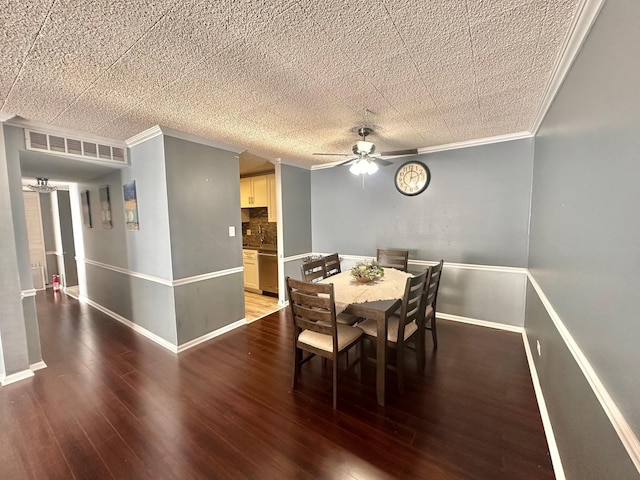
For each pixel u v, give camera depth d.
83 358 2.82
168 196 2.83
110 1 1.12
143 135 2.92
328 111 2.37
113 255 3.81
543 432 1.78
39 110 2.24
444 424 1.87
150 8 1.17
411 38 1.42
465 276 3.56
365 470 1.54
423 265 3.85
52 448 1.72
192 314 3.10
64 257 5.64
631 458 0.80
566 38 1.41
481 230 3.42
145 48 1.46
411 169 3.81
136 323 3.52
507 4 1.19
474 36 1.40
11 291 2.41
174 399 2.17
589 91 1.26
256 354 2.89
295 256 4.67
